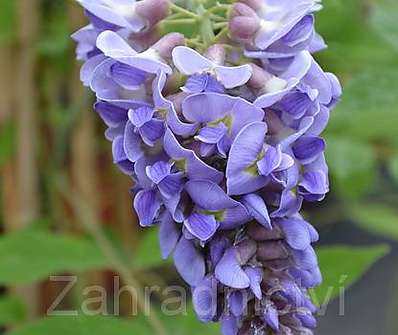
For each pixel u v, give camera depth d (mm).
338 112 476
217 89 276
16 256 409
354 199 551
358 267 374
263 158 275
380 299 660
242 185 275
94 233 456
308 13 290
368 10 496
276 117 283
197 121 276
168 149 276
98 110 289
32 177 502
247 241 288
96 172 515
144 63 281
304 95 279
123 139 286
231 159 272
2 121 498
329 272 373
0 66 496
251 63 295
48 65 505
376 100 475
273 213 281
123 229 525
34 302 488
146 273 477
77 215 500
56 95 512
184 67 280
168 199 279
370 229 617
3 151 499
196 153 278
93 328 378
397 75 478
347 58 509
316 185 284
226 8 301
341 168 525
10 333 376
